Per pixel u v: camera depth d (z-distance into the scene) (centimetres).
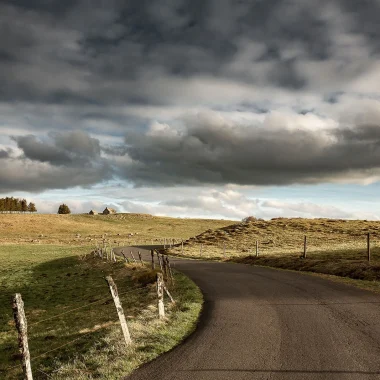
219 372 797
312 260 3256
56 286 3475
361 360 851
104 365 892
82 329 1661
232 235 7769
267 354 906
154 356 930
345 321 1224
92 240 10575
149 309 1681
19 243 9100
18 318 759
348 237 6712
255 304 1577
